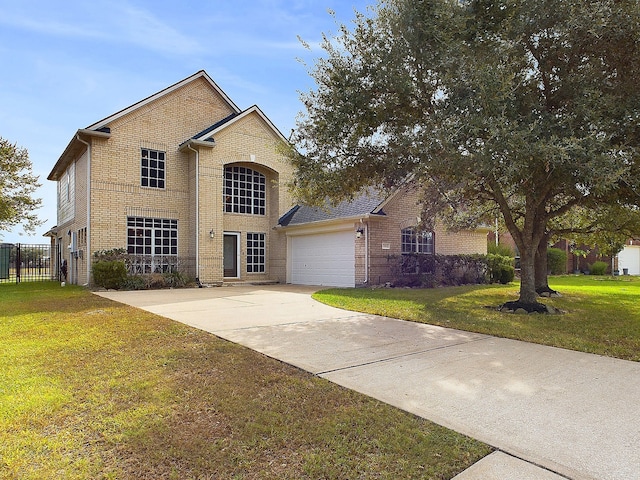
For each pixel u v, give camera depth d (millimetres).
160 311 8875
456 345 5887
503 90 6711
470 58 6906
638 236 11438
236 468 2619
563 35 7219
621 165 6582
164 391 3891
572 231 12164
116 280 14625
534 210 9188
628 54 6891
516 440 2992
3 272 23344
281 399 3748
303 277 18531
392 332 6754
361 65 8352
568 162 6574
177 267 16766
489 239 25391
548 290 12758
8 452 2750
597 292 13664
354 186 9539
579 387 4133
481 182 8367
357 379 4336
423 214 11438
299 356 5215
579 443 2947
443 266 16281
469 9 7285
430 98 8172
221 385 4086
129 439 2953
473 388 4078
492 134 6512
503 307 9328
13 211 20750
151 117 16969
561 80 7629
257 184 19516
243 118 18219
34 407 3469
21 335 6199
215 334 6410
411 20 7531
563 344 5973
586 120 6867
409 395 3881
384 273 15906
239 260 18688
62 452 2768
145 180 16734
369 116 8352
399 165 8594
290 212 19781
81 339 5934
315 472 2576
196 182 16906
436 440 2986
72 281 18297
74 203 18391
